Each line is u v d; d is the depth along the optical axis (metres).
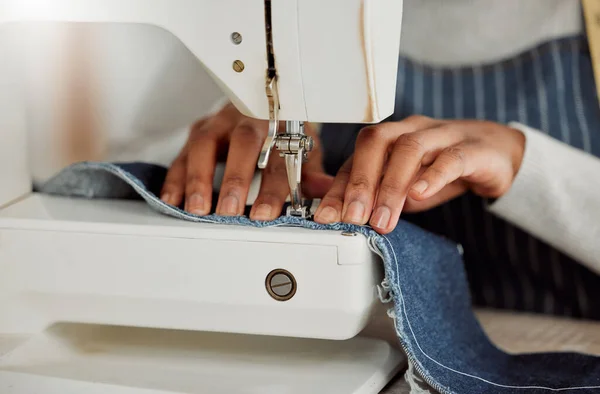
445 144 0.84
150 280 0.76
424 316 0.78
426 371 0.73
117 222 0.77
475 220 1.21
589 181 1.01
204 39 0.73
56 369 0.79
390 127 0.83
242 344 0.85
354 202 0.74
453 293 0.91
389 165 0.77
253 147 0.83
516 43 1.27
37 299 0.81
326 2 0.68
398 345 0.85
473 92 1.27
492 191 0.98
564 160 1.02
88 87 1.00
